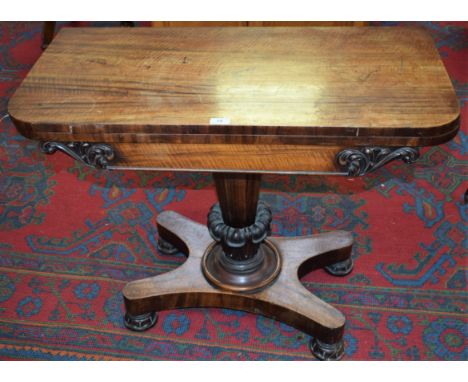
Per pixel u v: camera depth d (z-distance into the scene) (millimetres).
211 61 1307
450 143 2404
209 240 1825
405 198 2160
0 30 3373
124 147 1174
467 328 1692
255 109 1131
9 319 1763
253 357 1653
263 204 1663
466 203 2117
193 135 1116
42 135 1146
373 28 1432
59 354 1670
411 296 1791
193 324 1750
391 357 1627
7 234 2066
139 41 1404
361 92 1175
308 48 1351
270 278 1670
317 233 2027
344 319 1562
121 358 1658
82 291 1850
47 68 1302
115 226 2096
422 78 1218
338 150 1143
